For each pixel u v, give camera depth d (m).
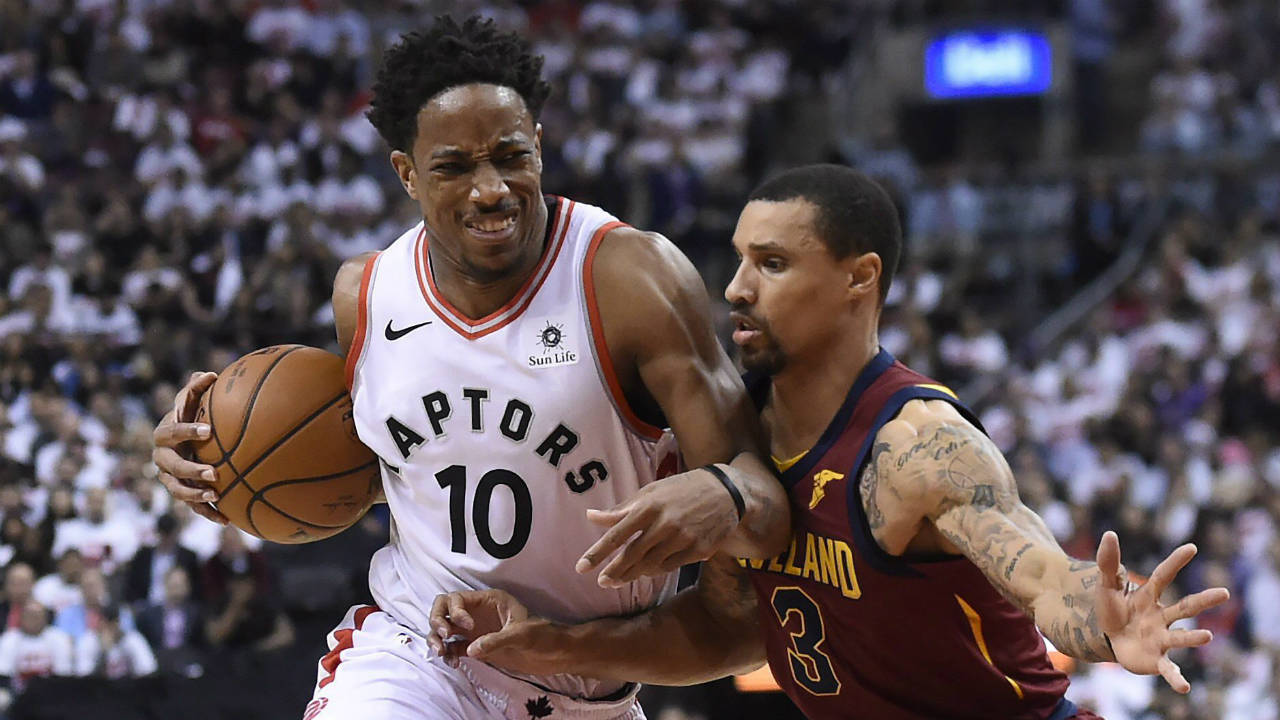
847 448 5.06
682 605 5.82
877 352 5.23
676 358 5.27
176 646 12.91
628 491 5.50
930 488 4.71
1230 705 14.99
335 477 5.77
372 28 25.53
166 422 5.84
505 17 26.84
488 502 5.43
